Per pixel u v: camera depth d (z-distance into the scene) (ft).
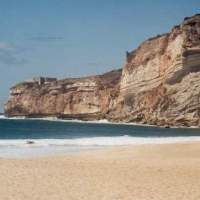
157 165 71.61
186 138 175.52
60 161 76.18
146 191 48.65
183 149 96.68
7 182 52.65
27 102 630.74
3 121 482.69
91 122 463.01
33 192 46.98
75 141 136.15
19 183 52.29
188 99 336.90
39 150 104.42
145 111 381.19
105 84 509.35
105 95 490.49
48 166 69.05
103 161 76.84
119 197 45.16
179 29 353.51
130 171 64.69
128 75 414.82
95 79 529.86
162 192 48.11
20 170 63.46
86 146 120.47
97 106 508.53
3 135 196.75
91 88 526.57
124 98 418.10
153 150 95.86
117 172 63.57
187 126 334.44
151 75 382.63
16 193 46.16
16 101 652.48
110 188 50.29
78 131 260.21
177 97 343.05
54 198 44.16
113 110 453.58
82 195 45.91
